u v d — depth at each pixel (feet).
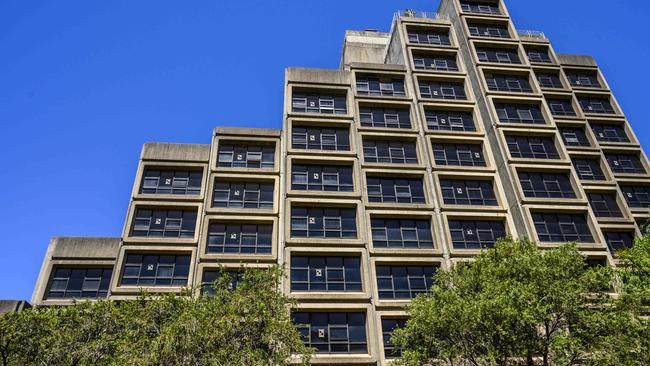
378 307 109.29
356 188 127.75
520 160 139.33
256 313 69.67
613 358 68.03
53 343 72.49
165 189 128.77
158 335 67.00
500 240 95.09
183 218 125.18
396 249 118.83
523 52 168.45
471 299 75.25
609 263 124.26
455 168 136.15
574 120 160.15
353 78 150.20
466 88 156.15
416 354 78.33
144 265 116.78
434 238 123.85
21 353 71.00
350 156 133.69
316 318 107.76
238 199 128.67
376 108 148.15
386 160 137.80
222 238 121.70
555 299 73.26
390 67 155.33
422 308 80.07
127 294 110.83
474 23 175.42
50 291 116.98
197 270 113.70
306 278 113.09
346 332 106.73
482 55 166.91
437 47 164.04
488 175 136.15
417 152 139.95
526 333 70.49
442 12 191.21
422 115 146.51
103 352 73.36
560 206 132.05
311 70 149.38
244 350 64.44
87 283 119.14
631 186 156.25
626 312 73.05
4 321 71.36
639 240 89.76
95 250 122.42
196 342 63.62
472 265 87.61
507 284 74.84
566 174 141.38
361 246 118.11
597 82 182.29
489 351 68.28
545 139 148.77
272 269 79.36
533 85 160.15
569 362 72.49
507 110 153.99
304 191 125.29
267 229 124.77
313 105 144.25
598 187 146.61
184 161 132.46
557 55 185.57
